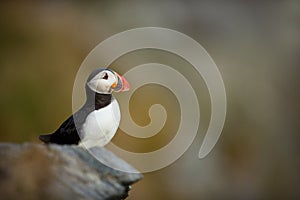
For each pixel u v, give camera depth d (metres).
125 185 6.13
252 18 15.84
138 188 13.19
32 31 14.58
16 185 5.71
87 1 15.34
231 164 14.02
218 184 13.74
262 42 15.47
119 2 15.49
